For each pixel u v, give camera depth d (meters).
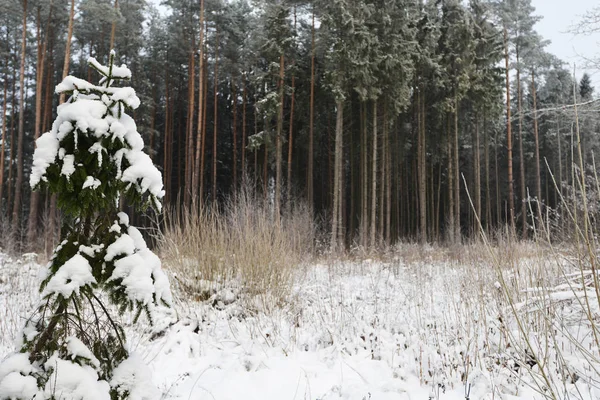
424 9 21.88
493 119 23.05
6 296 5.86
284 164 27.25
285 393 3.42
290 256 6.79
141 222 17.92
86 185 2.07
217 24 24.27
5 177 28.64
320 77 23.41
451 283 6.68
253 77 23.30
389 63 18.19
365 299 6.54
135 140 2.31
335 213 17.45
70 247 2.19
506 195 33.09
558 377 3.41
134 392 2.20
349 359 4.16
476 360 3.97
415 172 28.38
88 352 2.07
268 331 4.78
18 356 1.95
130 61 24.67
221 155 31.38
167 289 2.33
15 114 28.59
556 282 3.84
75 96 2.22
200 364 4.05
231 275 6.07
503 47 20.27
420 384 3.65
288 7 19.95
